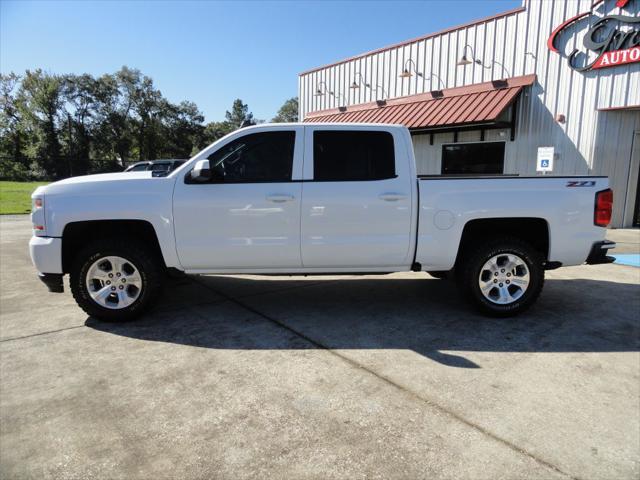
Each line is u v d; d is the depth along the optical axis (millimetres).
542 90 12125
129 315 4676
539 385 3363
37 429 2834
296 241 4621
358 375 3533
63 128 71312
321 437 2729
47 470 2453
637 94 10523
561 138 11891
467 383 3395
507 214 4617
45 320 4863
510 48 12656
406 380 3445
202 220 4555
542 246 4984
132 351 4016
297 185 4582
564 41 11602
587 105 11367
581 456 2539
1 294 5965
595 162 11414
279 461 2512
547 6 11820
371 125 4703
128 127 77062
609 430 2791
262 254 4641
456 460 2510
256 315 4980
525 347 4074
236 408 3061
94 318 4910
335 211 4590
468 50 13656
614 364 3725
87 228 4738
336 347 4082
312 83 19547
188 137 85812
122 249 4555
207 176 4324
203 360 3820
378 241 4648
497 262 4805
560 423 2867
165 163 18922
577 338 4285
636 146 11281
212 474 2412
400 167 4676
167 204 4520
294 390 3303
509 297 4809
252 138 4652
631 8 10391
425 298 5633
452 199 4625
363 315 4969
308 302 5461
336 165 4656
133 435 2766
